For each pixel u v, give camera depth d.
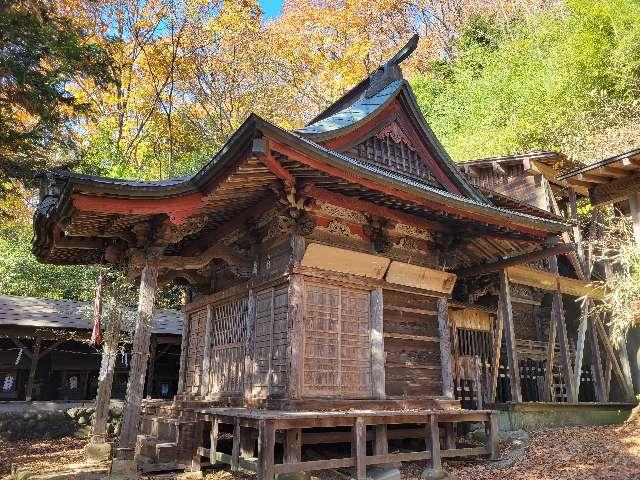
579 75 18.00
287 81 30.06
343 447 8.98
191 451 7.59
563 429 9.69
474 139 21.83
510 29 27.47
